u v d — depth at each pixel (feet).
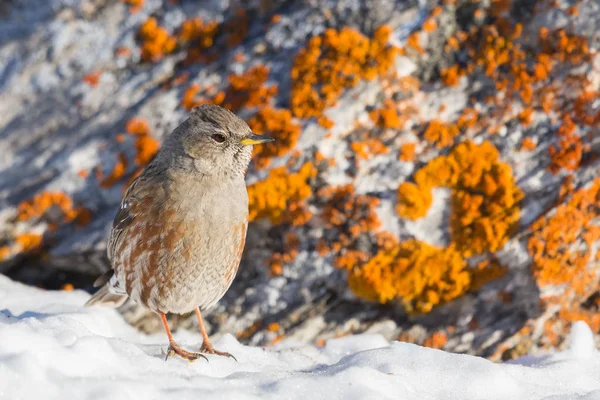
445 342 37.63
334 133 37.55
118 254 31.22
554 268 36.83
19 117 41.37
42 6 43.34
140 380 23.54
